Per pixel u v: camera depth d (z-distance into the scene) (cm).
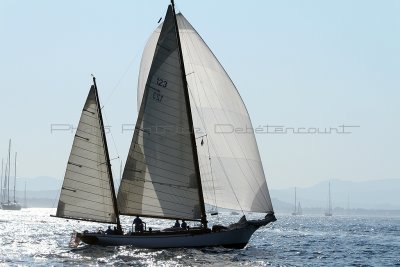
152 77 9425
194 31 9325
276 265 8994
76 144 9656
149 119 9438
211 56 9262
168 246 9400
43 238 14950
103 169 9700
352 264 10062
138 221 9562
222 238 9350
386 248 13175
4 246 12262
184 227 9400
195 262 8562
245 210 9212
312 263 9950
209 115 9269
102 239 9650
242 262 8812
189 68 9356
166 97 9375
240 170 9175
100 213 9719
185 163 9312
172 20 9381
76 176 9669
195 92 9325
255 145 9200
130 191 9506
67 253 10250
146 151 9450
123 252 9456
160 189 9400
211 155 9262
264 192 9175
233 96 9219
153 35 9812
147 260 8750
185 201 9331
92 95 9681
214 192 9256
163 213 9406
